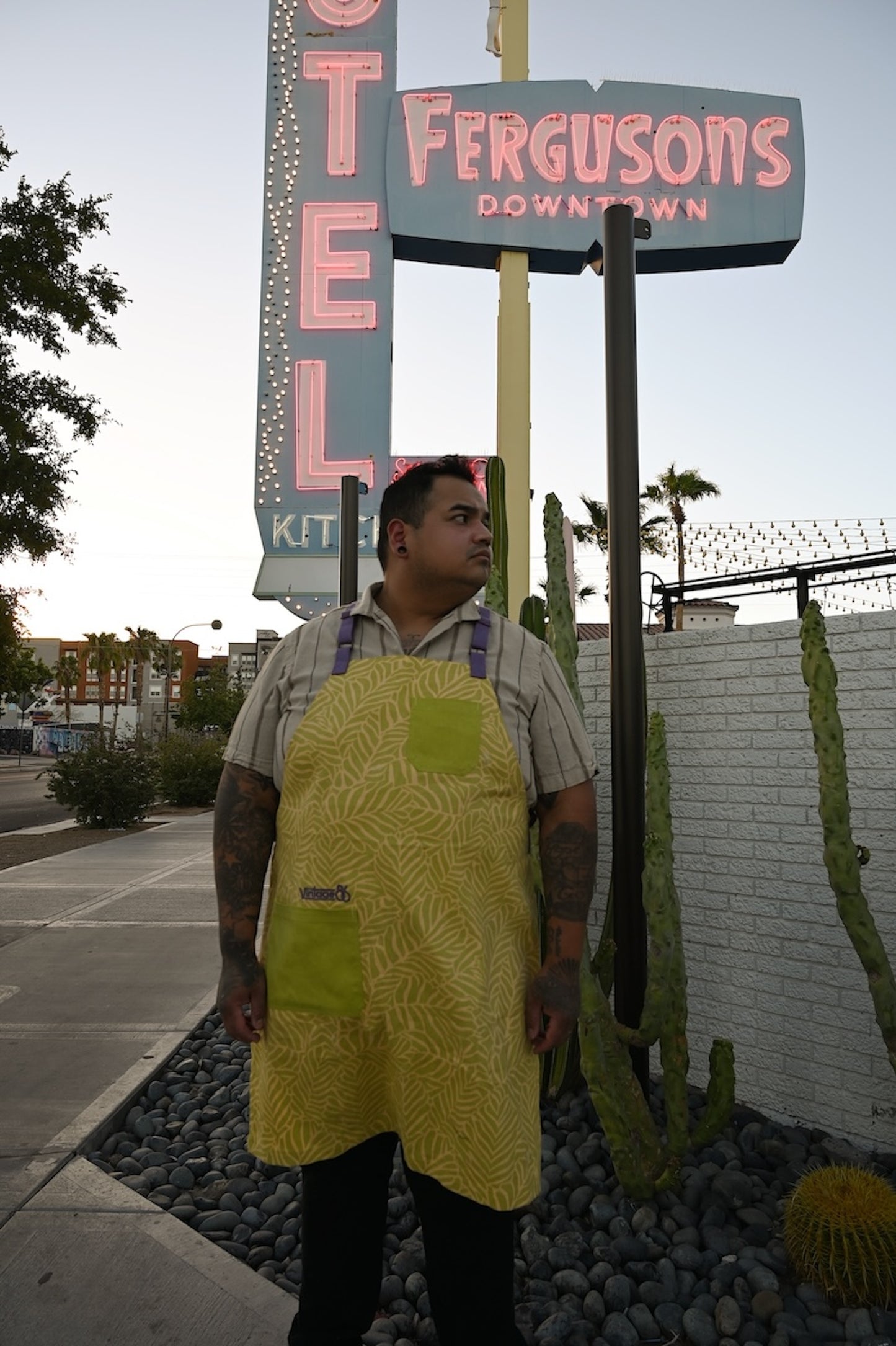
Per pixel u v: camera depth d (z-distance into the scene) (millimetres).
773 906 3377
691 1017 3656
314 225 12094
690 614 6316
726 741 3580
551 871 1547
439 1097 1379
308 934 1420
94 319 14227
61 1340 2037
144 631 75562
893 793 3059
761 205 11391
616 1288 2213
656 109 11562
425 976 1372
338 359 11969
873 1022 3057
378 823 1394
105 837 13984
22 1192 2711
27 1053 3924
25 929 6586
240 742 1590
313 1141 1443
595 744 4230
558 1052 3400
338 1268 1518
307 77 12391
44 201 14133
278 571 11766
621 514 3104
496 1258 1429
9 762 57094
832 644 3242
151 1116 3398
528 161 11523
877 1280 2119
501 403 10906
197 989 4949
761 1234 2467
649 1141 2646
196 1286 2242
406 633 1581
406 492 1568
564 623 3236
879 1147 3014
